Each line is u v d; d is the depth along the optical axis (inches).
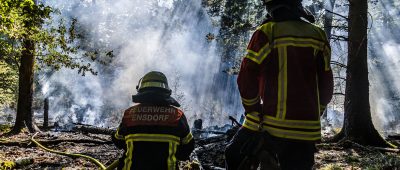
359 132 423.8
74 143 454.0
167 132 136.6
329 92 116.2
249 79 108.7
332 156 335.6
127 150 138.3
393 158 302.8
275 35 110.4
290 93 108.2
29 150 396.2
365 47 435.5
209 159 327.6
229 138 394.6
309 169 110.7
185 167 281.9
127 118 140.4
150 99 138.3
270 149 108.9
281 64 109.3
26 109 612.1
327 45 114.0
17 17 340.2
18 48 565.9
